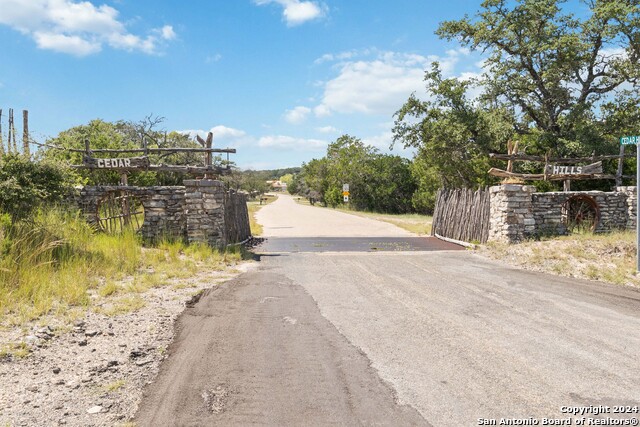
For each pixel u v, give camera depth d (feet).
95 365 17.49
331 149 224.74
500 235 53.11
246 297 28.81
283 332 21.94
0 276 26.05
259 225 94.99
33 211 37.17
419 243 60.90
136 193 49.62
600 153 81.61
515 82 90.89
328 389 15.85
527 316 24.95
